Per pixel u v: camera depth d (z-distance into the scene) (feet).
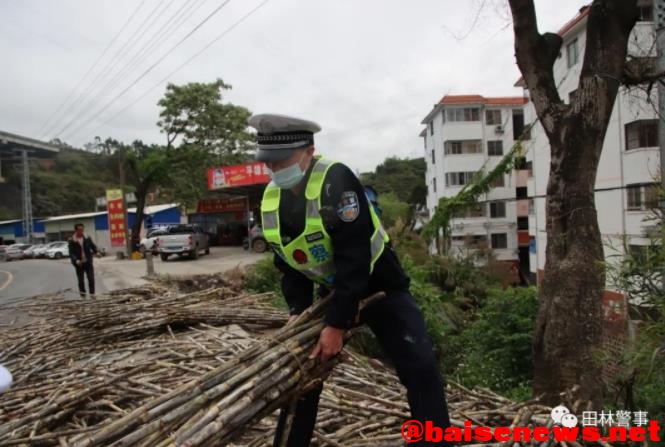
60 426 10.26
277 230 6.37
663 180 13.73
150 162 84.12
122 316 19.35
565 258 14.38
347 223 5.84
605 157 59.36
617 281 8.39
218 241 95.14
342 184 5.95
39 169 224.33
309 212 6.00
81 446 5.71
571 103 14.89
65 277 52.95
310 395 7.22
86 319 18.94
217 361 14.12
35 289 42.09
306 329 6.72
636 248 8.41
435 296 28.50
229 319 20.42
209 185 71.77
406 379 6.59
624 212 55.93
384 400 9.87
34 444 9.08
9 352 16.12
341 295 5.85
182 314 19.33
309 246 6.13
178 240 66.28
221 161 88.17
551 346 14.40
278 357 6.33
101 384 11.25
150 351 15.89
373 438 8.68
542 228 75.25
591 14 14.73
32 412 10.52
